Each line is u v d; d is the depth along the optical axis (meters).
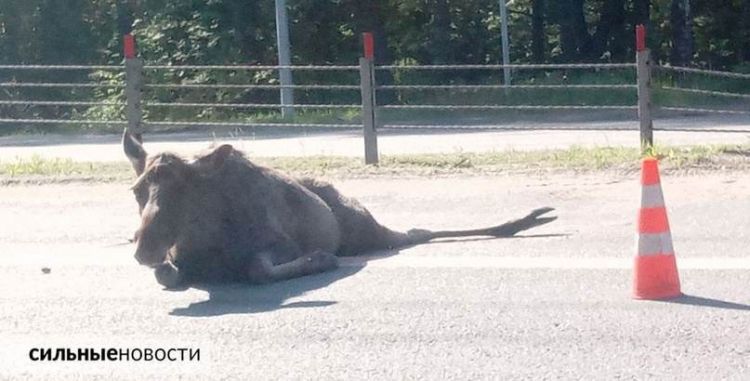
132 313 8.07
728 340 7.04
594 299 8.09
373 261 9.56
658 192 8.14
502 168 14.36
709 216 10.98
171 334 7.50
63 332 7.62
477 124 24.75
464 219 11.49
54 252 10.33
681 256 9.36
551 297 8.16
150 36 31.83
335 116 26.55
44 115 32.97
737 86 29.22
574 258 9.41
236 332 7.50
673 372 6.48
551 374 6.50
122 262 9.83
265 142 20.88
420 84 32.88
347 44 33.25
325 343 7.20
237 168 8.95
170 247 8.53
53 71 34.16
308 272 9.01
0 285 9.05
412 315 7.79
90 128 27.39
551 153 15.39
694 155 14.41
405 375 6.56
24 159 17.98
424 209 12.08
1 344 7.38
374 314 7.83
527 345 7.04
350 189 13.38
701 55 34.94
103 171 15.19
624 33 35.38
